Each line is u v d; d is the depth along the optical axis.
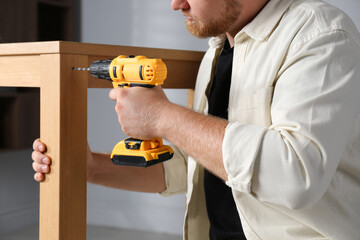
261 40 0.96
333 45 0.82
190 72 1.25
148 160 0.87
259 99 0.91
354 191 0.92
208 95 1.18
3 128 2.95
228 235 1.07
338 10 0.91
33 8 2.94
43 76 0.88
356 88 0.81
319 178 0.75
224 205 1.08
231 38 1.09
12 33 2.82
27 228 3.12
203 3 0.95
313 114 0.77
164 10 3.04
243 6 0.97
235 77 1.01
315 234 0.91
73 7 3.23
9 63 0.94
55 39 3.24
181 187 1.31
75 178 0.90
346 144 0.82
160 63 0.85
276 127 0.80
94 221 3.25
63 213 0.88
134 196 3.15
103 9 3.21
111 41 3.21
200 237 1.24
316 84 0.79
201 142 0.81
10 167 3.06
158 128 0.84
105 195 3.23
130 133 0.87
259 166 0.77
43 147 0.88
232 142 0.78
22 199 3.14
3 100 2.93
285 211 0.88
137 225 3.14
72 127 0.89
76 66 0.88
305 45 0.84
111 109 3.14
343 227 0.90
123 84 0.88
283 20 0.94
